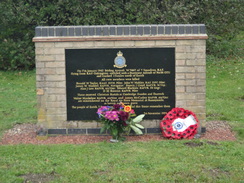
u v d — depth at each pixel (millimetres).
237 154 4422
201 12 9867
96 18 9109
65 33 5094
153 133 5242
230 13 10125
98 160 4230
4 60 9453
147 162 4156
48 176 3896
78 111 5188
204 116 5211
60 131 5203
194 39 5109
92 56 5109
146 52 5121
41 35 5094
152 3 9289
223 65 9570
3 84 8531
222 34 10523
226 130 5402
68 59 5113
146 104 5191
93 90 5160
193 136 5070
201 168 4047
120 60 5121
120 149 4578
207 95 7527
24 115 6348
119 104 5070
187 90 5180
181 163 4145
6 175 3889
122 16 9305
